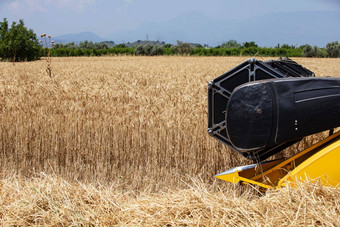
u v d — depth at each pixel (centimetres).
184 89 796
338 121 300
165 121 530
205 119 515
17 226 321
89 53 4444
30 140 552
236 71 330
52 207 338
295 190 302
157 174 498
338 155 302
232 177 361
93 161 529
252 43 4547
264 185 336
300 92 298
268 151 335
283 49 4019
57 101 676
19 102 661
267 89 299
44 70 1457
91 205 350
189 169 495
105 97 684
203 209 312
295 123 299
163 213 315
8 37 3152
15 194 369
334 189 294
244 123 311
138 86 888
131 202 364
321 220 269
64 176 516
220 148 486
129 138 525
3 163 548
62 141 547
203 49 4231
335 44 3869
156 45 4344
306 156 343
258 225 279
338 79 299
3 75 1209
